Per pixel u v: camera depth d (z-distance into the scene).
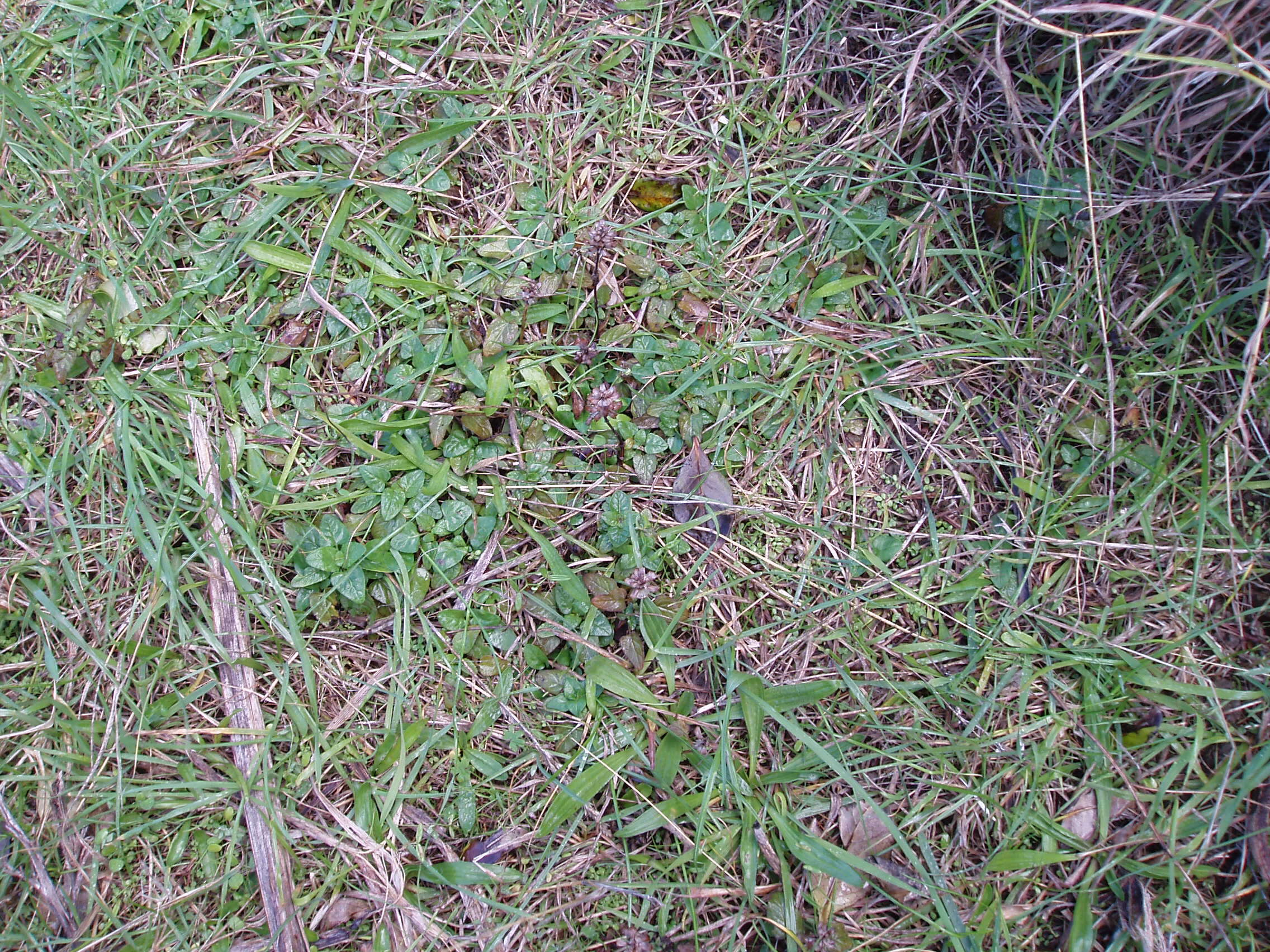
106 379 2.16
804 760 2.07
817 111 2.30
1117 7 1.66
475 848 2.04
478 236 2.26
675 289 2.22
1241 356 2.09
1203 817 2.03
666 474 2.19
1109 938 2.02
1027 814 2.05
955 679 2.09
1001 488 2.20
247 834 2.04
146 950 1.98
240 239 2.22
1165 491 2.14
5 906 1.99
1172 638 2.12
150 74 2.28
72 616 2.12
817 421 2.22
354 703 2.09
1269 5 1.72
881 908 2.03
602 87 2.32
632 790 2.06
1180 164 2.03
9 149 2.25
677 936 2.01
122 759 2.04
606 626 2.06
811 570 2.16
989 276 2.21
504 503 2.12
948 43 2.12
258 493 2.14
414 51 2.31
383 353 2.21
